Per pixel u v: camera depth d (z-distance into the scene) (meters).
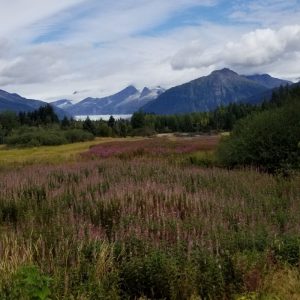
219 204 11.21
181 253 7.22
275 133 20.95
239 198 12.38
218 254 7.06
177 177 15.67
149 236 8.44
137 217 9.70
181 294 6.36
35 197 13.48
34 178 16.45
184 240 7.89
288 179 17.19
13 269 6.33
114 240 8.32
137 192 12.27
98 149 37.59
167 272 6.48
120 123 106.50
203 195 12.12
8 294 5.54
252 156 21.38
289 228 9.34
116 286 6.40
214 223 9.03
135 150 33.44
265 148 21.06
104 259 6.94
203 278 6.50
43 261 6.87
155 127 129.38
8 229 10.20
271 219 10.13
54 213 10.88
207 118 138.25
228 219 10.12
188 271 6.53
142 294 6.32
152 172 18.17
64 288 6.01
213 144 35.94
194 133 118.25
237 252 7.38
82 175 17.66
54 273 6.43
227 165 22.89
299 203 11.67
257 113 23.83
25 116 134.62
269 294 6.35
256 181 16.03
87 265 6.76
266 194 13.59
